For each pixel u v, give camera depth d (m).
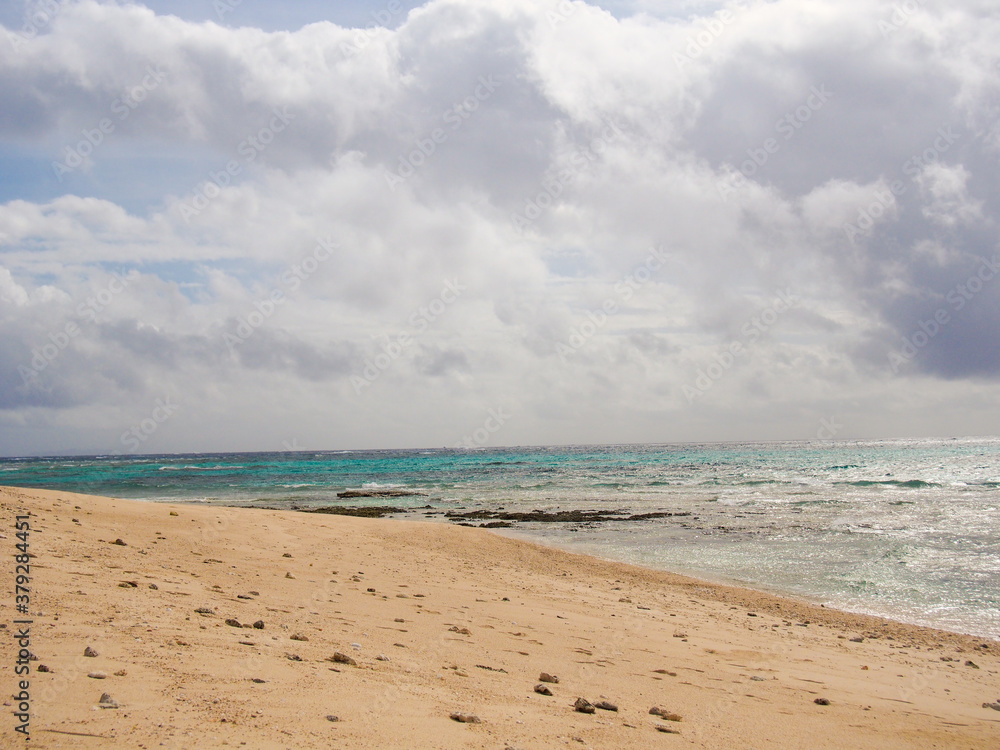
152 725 4.26
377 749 4.34
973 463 97.38
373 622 9.63
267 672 5.91
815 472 77.94
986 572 20.50
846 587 18.72
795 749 6.12
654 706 6.99
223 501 45.62
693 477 71.12
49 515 15.27
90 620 6.86
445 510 40.22
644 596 16.47
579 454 199.88
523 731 5.27
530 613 12.40
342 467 112.19
